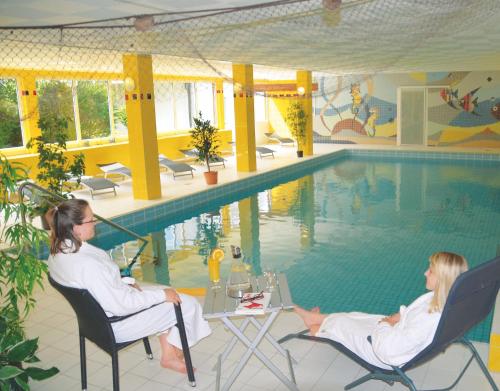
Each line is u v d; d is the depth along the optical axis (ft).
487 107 54.70
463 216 29.50
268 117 67.05
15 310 9.62
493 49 27.96
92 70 40.40
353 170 47.70
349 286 19.54
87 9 14.90
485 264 8.63
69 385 11.18
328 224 28.78
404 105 58.85
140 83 31.24
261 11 15.25
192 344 11.03
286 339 11.83
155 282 20.58
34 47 23.90
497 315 12.89
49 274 9.79
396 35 20.02
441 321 8.60
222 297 10.55
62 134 26.78
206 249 24.93
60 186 27.45
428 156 53.36
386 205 32.96
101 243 26.37
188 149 52.24
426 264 21.72
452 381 10.84
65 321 14.47
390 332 9.30
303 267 21.81
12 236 9.47
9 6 14.35
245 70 40.29
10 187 9.23
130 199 32.94
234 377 10.35
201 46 22.27
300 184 41.34
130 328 9.95
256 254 23.76
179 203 33.32
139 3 14.19
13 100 37.40
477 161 50.65
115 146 43.98
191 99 55.93
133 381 11.29
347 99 61.93
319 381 11.03
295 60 29.73
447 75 55.88
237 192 38.78
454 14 16.35
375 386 10.82
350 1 14.51
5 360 7.98
